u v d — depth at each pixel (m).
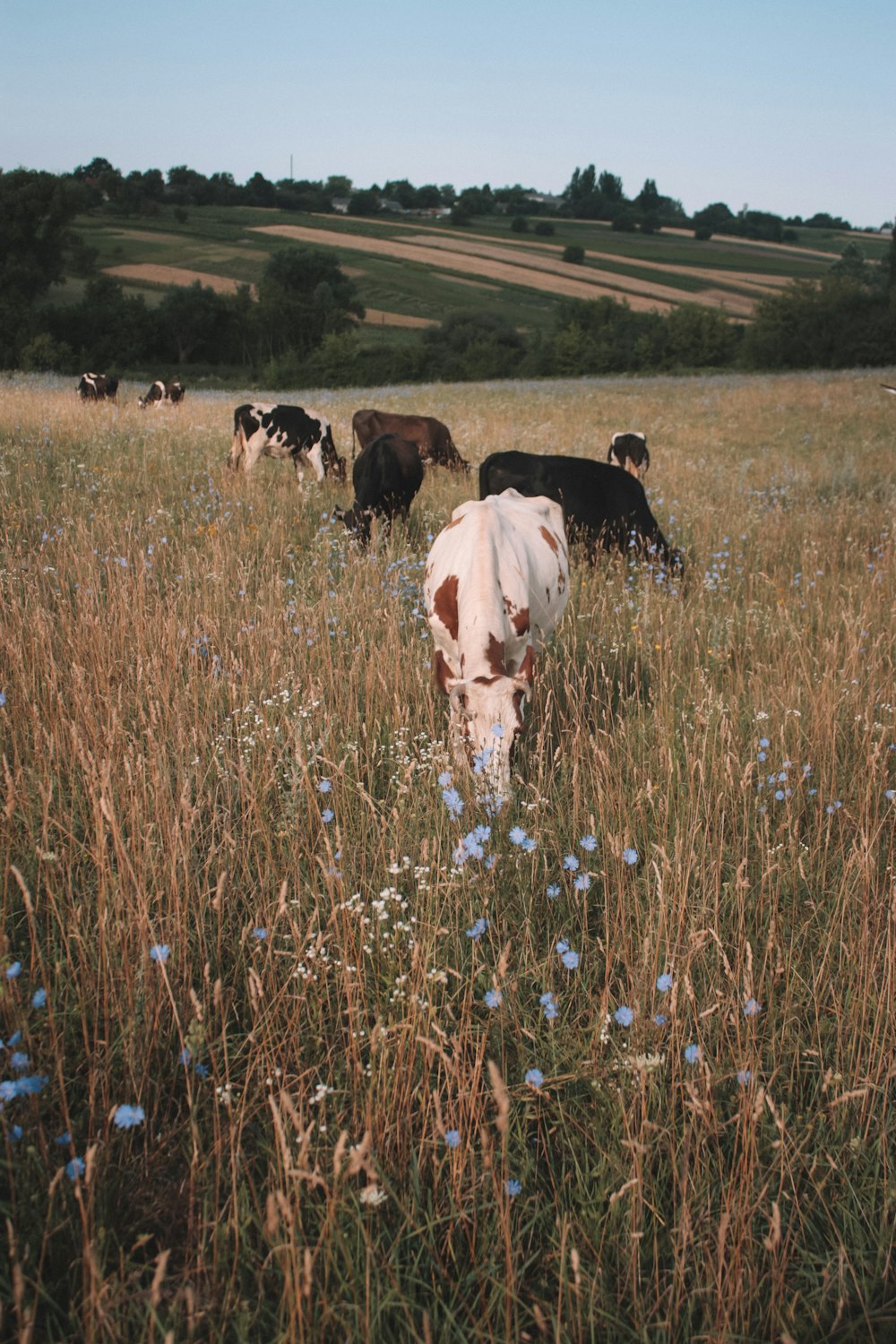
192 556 6.98
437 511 10.75
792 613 6.88
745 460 16.06
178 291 78.44
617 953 3.04
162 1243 2.19
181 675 4.78
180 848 3.22
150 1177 2.35
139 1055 2.54
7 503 8.16
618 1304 2.09
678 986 2.83
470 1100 2.39
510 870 3.51
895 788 4.15
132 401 28.12
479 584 4.48
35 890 3.11
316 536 8.09
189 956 3.00
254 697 4.71
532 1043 2.84
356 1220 2.08
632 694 5.22
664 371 63.12
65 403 17.25
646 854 3.58
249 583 6.63
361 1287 2.04
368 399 30.56
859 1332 2.07
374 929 3.01
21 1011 2.52
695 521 10.22
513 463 8.54
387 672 4.99
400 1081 2.48
